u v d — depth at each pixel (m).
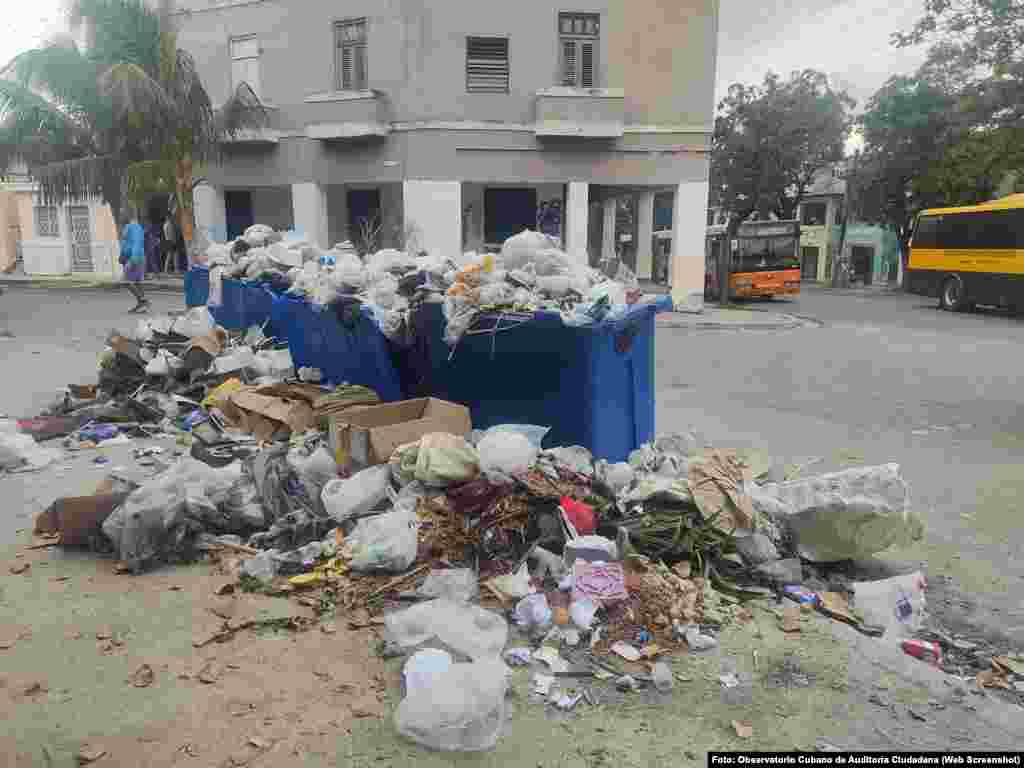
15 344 11.52
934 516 5.22
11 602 3.65
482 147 19.70
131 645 3.30
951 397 9.36
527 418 5.15
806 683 3.14
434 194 20.00
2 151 21.09
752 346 14.09
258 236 9.12
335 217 23.92
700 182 20.09
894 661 3.28
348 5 20.06
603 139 19.66
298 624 3.47
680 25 19.39
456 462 4.18
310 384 6.52
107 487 4.53
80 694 2.98
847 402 9.01
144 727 2.80
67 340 11.95
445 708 2.71
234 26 21.91
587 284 5.35
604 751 2.72
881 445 7.05
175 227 25.81
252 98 20.81
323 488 4.41
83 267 28.45
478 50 19.58
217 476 4.54
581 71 19.62
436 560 3.94
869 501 4.12
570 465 4.57
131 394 7.37
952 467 6.36
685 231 20.30
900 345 14.38
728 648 3.38
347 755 2.67
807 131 35.91
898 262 43.91
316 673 3.13
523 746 2.74
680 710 2.96
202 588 3.81
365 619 3.52
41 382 8.80
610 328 4.85
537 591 3.68
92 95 19.84
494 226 22.84
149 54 19.95
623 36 19.31
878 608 3.74
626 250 30.64
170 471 4.46
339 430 4.70
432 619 3.32
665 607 3.57
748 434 7.40
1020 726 2.88
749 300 28.62
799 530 4.23
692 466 4.59
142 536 3.98
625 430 5.31
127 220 21.06
